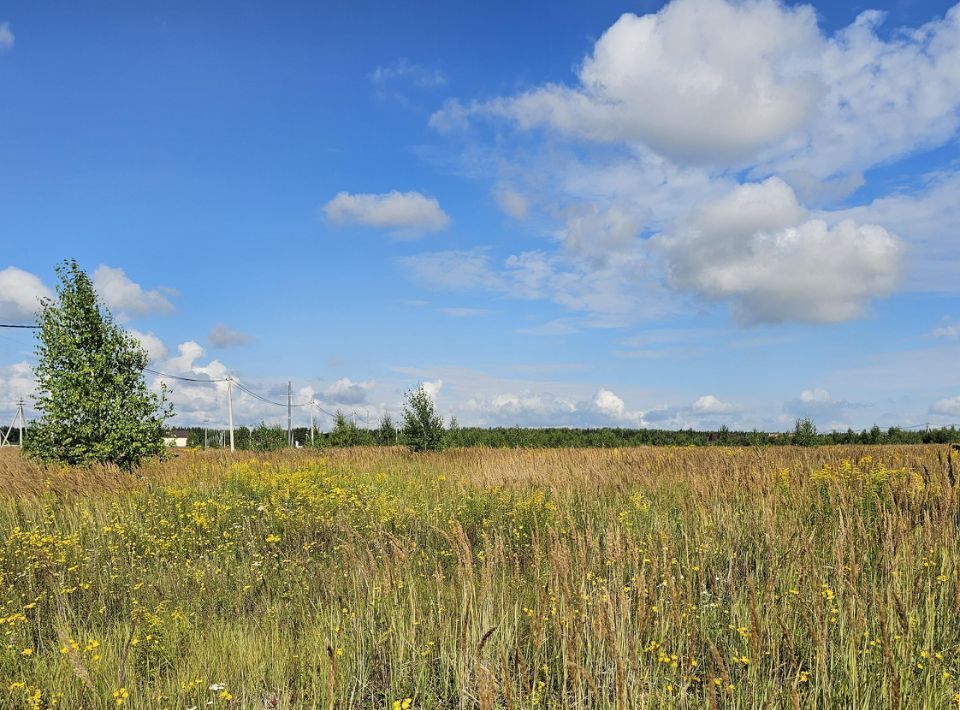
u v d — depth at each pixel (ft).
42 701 15.64
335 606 20.58
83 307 52.39
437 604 20.16
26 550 27.96
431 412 91.81
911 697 14.52
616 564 19.72
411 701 15.89
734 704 14.88
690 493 35.73
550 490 39.68
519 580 22.18
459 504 40.14
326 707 15.33
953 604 18.75
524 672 15.15
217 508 37.40
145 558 29.48
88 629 21.03
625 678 13.78
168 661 18.04
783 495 34.37
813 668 16.31
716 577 22.50
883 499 31.78
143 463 53.88
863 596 18.86
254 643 18.62
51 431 50.31
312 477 50.72
